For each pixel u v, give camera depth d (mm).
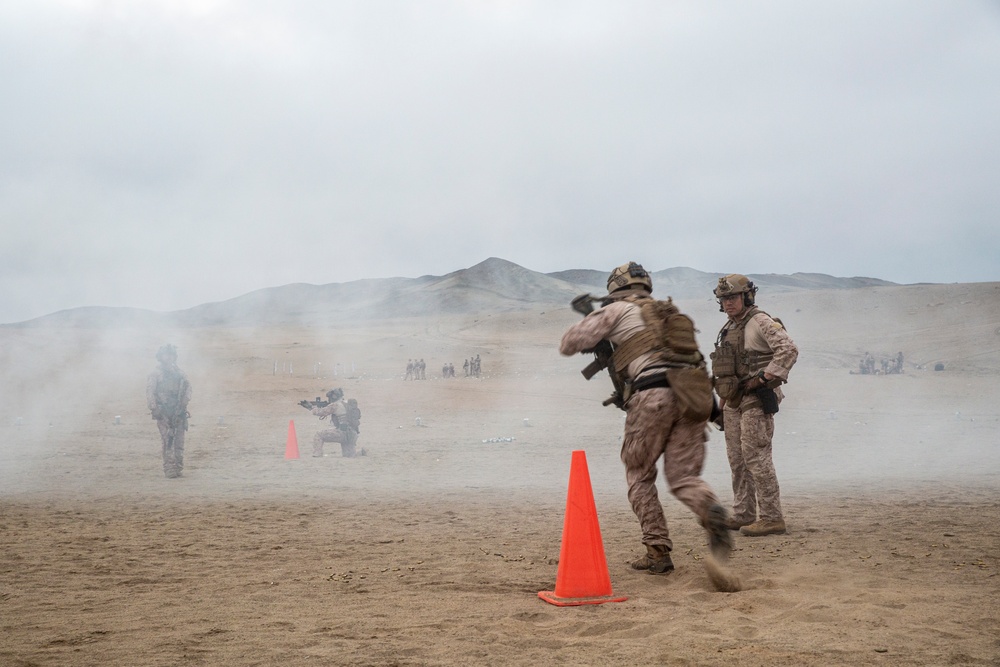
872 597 4863
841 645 3904
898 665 3633
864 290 109500
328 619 4758
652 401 5773
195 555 6977
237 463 15922
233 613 4922
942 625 4250
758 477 7738
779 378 7609
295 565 6504
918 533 7414
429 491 11602
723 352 7922
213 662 3939
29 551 7168
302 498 10930
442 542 7523
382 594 5445
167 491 11789
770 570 5977
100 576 6113
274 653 4059
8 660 3996
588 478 5301
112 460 16688
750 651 3857
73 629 4562
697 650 3902
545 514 9320
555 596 5184
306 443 20250
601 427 24156
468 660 3910
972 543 6848
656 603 4922
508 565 6398
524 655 3977
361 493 11438
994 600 4777
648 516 5996
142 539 7797
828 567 5988
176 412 13648
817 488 11141
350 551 7121
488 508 9852
